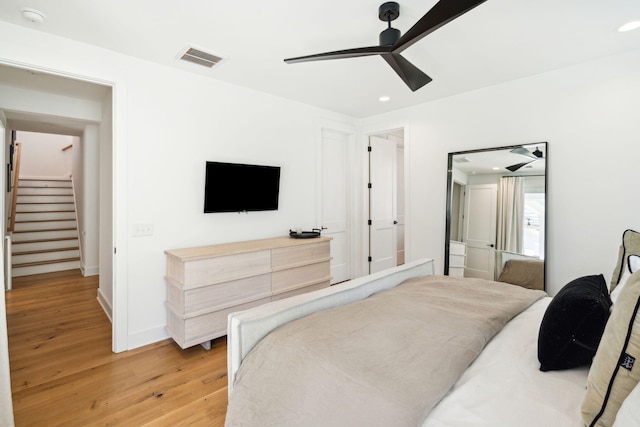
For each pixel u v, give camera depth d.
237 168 3.18
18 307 3.63
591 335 1.09
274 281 3.04
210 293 2.60
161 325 2.80
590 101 2.66
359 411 0.95
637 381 0.78
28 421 1.79
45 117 3.54
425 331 1.34
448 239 3.55
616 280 1.86
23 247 5.27
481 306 1.67
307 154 3.92
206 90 3.01
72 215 6.19
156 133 2.72
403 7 1.88
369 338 1.28
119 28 2.16
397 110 4.09
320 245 3.47
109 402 1.97
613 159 2.57
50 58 2.23
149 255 2.72
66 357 2.51
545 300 1.91
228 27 2.14
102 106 3.62
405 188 3.98
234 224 3.28
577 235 2.74
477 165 3.33
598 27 2.12
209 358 2.51
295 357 1.20
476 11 1.93
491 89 3.23
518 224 3.04
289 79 3.08
